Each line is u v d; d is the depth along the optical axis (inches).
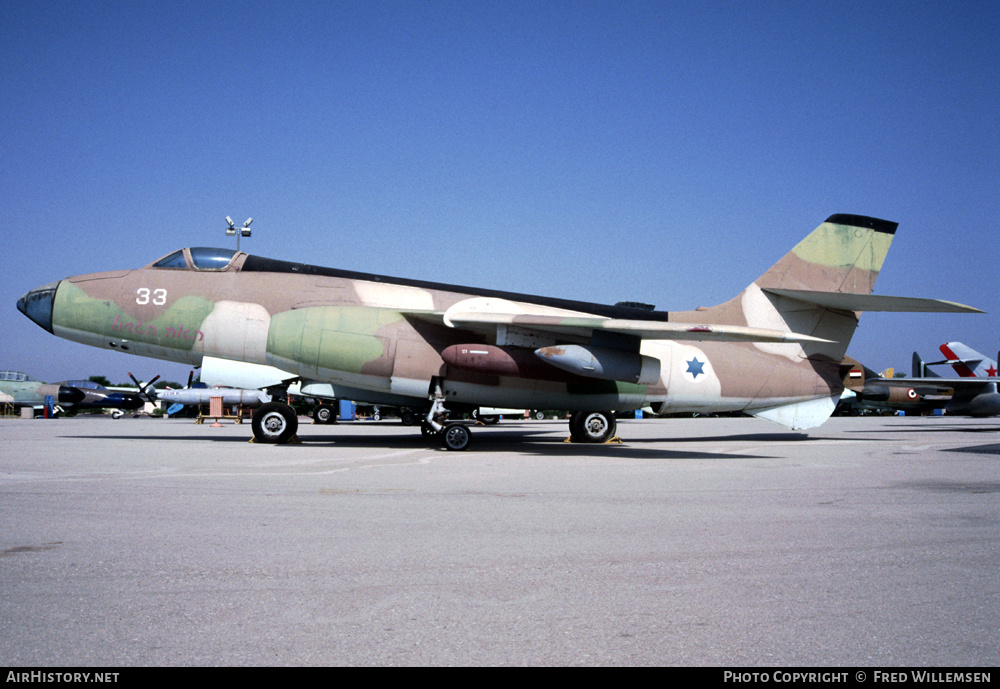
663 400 631.8
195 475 367.9
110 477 355.9
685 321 673.0
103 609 148.6
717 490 322.3
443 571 177.6
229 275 619.2
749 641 133.5
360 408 1759.4
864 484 345.7
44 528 225.6
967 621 145.2
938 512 262.7
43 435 789.2
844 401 1686.8
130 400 1768.0
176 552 194.9
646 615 147.0
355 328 566.3
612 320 522.0
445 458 492.4
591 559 190.4
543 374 566.6
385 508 266.2
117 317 606.5
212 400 1412.4
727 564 186.4
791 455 535.5
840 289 663.8
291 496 293.9
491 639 133.3
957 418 1990.7
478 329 577.3
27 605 150.8
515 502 282.7
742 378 645.3
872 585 168.9
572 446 640.4
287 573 174.9
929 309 574.2
